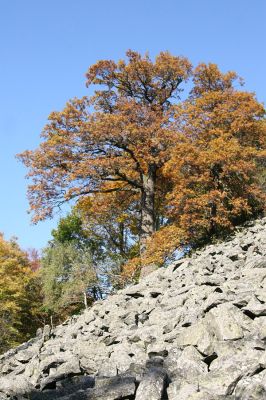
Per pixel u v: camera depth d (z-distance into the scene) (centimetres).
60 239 4159
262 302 841
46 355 1099
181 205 2930
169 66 3550
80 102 3297
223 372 643
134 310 1252
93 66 3544
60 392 836
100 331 1161
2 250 3856
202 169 2948
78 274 3753
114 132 3061
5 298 3622
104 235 4066
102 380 767
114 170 3111
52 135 3222
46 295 3875
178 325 931
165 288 1430
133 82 3612
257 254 1508
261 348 689
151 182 3359
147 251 2895
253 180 3133
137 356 894
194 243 3011
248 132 3172
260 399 583
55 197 3062
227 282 1116
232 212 2853
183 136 3039
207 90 3647
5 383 935
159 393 662
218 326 779
